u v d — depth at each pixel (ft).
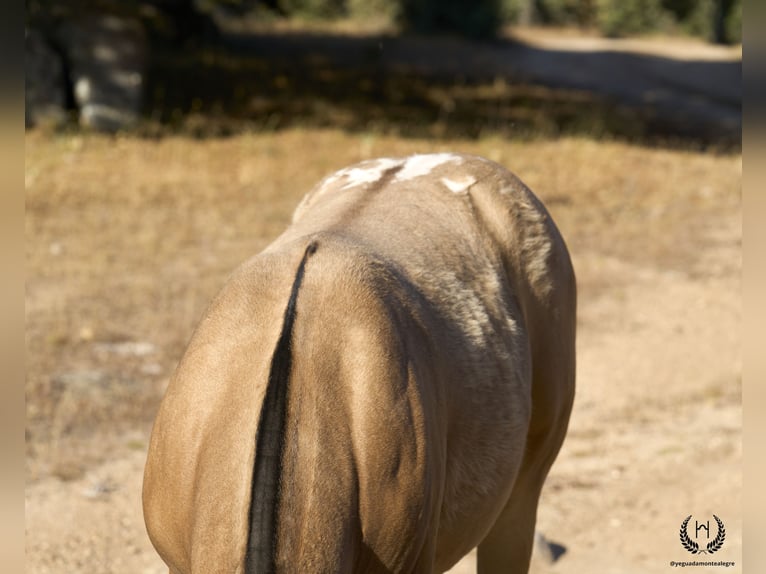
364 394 19.15
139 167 116.37
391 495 19.19
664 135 169.37
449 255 25.21
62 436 53.16
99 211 98.07
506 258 27.55
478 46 326.85
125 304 73.26
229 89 179.11
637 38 410.11
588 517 45.98
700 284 83.82
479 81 231.91
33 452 51.19
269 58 235.40
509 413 24.47
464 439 22.90
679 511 46.16
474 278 25.49
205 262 84.07
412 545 19.74
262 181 112.68
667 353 68.54
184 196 104.94
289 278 20.07
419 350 21.01
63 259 83.10
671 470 50.21
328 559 17.94
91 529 44.57
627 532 44.60
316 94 185.88
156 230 92.17
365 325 19.70
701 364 66.33
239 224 95.30
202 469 18.56
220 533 17.70
